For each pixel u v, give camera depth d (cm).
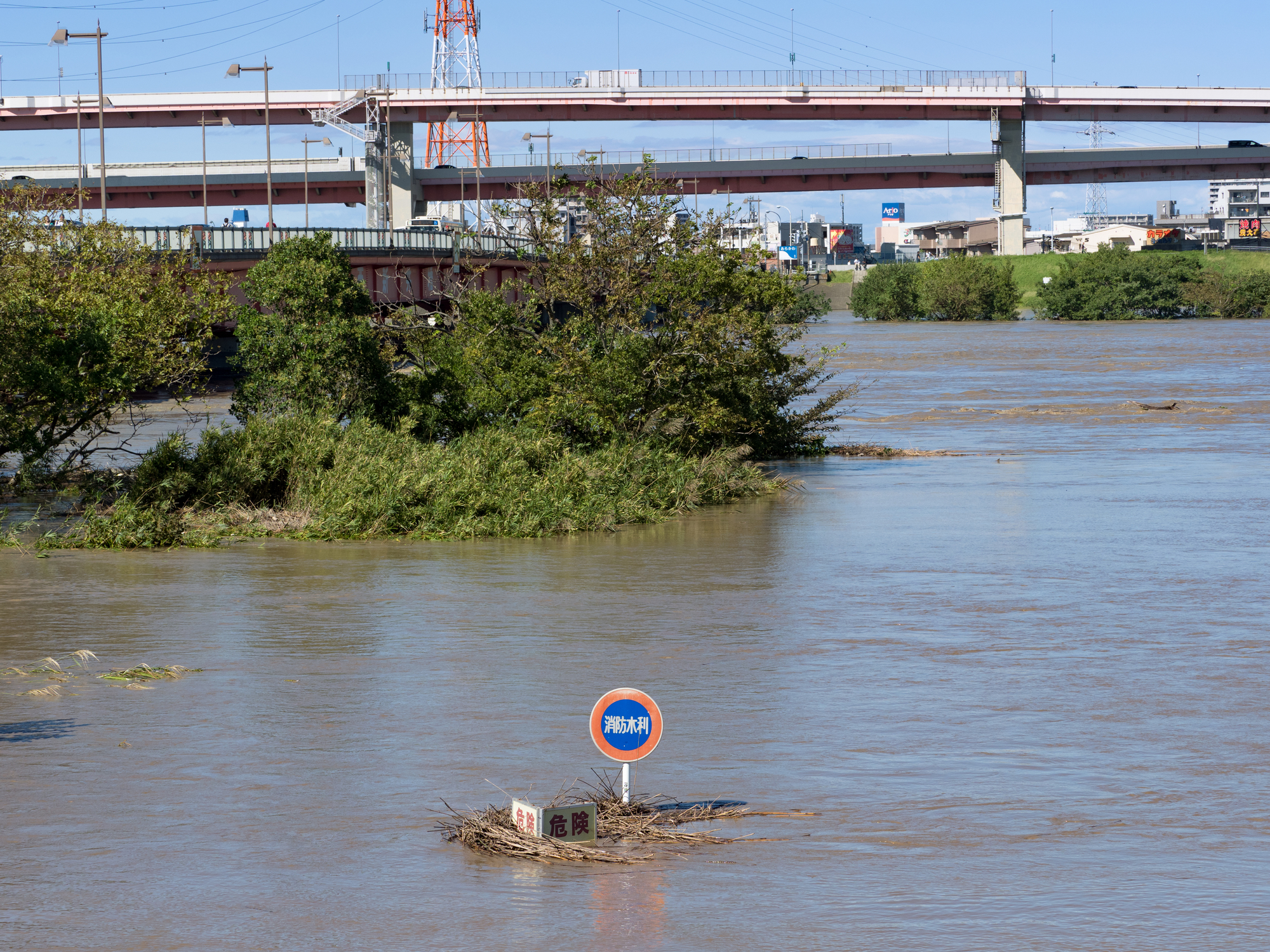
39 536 4797
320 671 2764
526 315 6450
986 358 17112
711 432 6431
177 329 6488
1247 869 1606
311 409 5897
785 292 6519
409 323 6788
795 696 2531
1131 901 1500
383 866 1622
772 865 1619
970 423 9700
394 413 6088
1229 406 10656
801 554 4372
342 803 1880
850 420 9956
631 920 1443
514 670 2767
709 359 6206
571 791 1931
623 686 2619
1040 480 6450
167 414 9906
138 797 1920
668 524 5172
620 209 6312
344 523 4853
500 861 1639
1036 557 4281
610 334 6341
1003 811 1839
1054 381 13438
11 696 2561
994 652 2925
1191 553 4334
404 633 3166
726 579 3909
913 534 4806
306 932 1418
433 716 2388
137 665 2836
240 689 2611
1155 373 14362
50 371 5428
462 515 4984
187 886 1555
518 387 6178
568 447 5919
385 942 1388
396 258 12606
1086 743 2200
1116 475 6650
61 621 3331
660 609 3450
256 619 3341
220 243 11350
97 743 2216
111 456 7269
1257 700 2495
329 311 6081
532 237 6319
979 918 1448
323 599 3622
